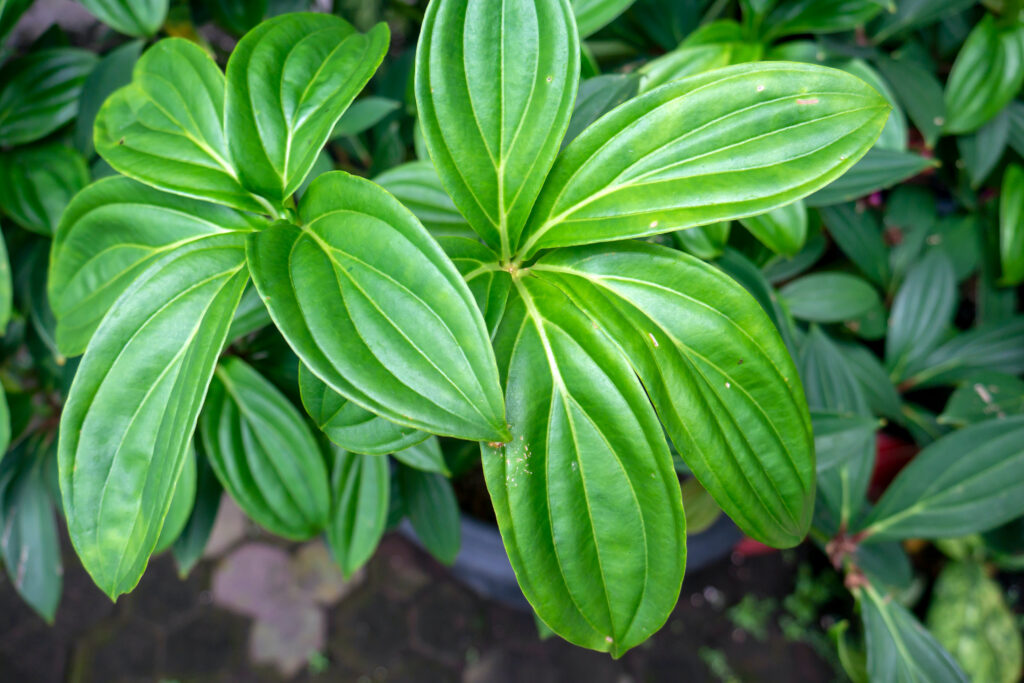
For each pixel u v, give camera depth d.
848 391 0.90
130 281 0.71
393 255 0.59
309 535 0.82
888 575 0.88
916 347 1.04
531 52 0.63
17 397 0.88
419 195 0.76
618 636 0.63
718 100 0.63
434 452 0.80
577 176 0.64
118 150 0.68
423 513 0.92
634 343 0.63
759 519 0.65
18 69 0.83
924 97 0.89
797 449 0.65
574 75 0.63
